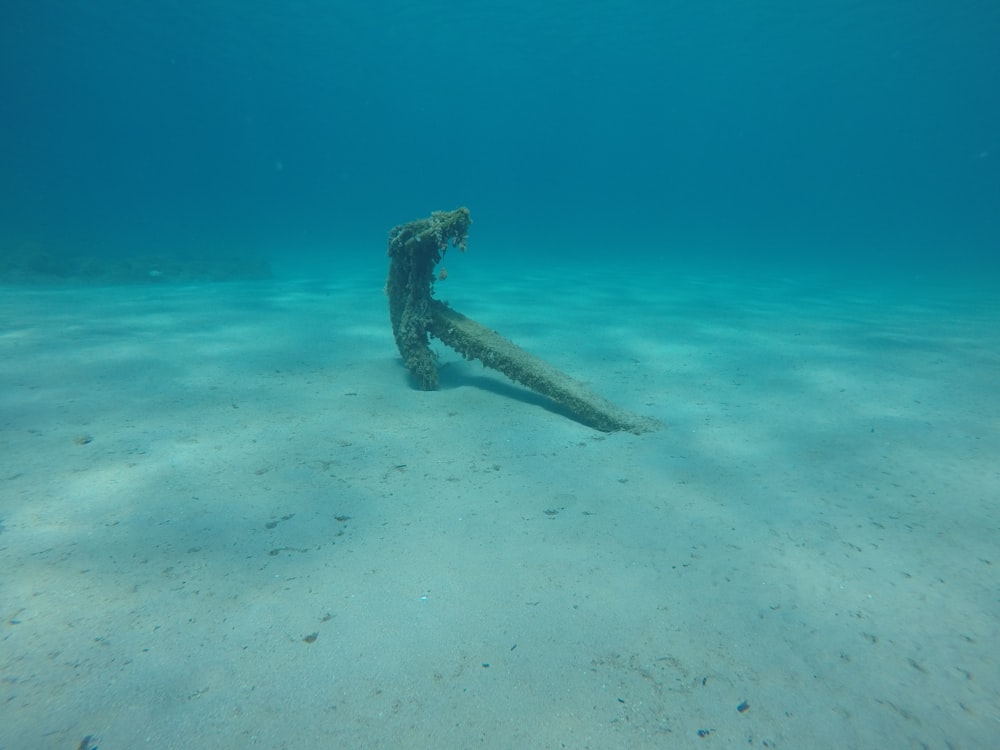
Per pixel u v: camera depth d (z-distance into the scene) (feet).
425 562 10.07
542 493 12.97
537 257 98.84
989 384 22.74
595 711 7.03
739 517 11.99
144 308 36.32
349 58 169.27
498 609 8.86
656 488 13.34
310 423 16.99
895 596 9.37
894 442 16.43
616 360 25.98
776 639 8.35
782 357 27.09
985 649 8.16
